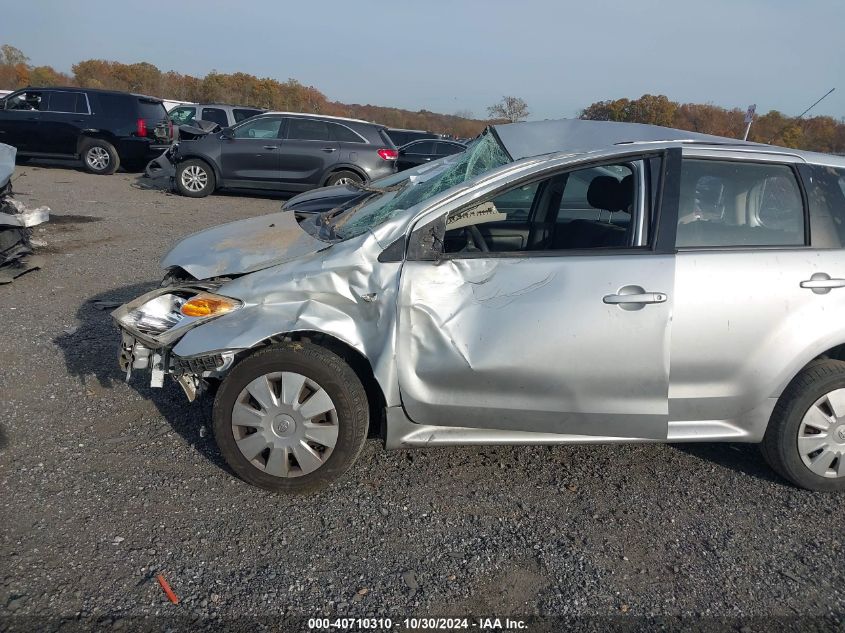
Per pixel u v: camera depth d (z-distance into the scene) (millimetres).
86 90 15289
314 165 13266
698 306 3223
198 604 2699
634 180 3420
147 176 13977
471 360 3232
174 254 3953
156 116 16016
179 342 3309
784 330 3312
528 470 3787
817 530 3328
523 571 2980
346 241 3408
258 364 3279
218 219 11133
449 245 3615
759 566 3061
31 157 15414
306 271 3332
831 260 3385
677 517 3404
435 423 3377
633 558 3090
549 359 3219
